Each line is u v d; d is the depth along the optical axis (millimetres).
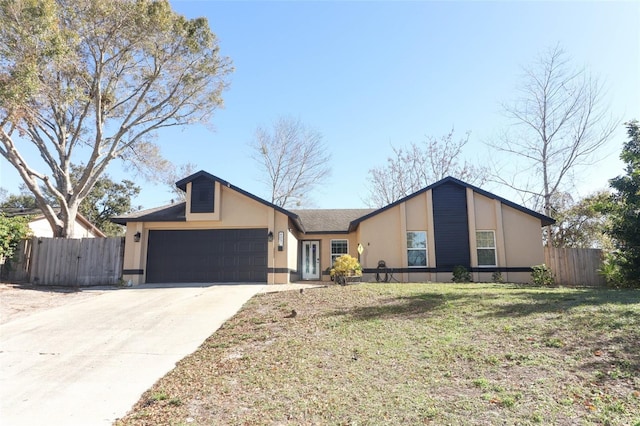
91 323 8820
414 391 4434
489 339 5980
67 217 18234
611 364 4805
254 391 4770
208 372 5656
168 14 17594
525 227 16875
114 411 4617
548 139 22953
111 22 16719
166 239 16234
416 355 5562
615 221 12914
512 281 16453
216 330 8117
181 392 4973
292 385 4848
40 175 17266
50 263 15211
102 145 20266
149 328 8375
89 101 17703
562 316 6820
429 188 17188
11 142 15961
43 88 15109
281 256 15820
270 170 32906
